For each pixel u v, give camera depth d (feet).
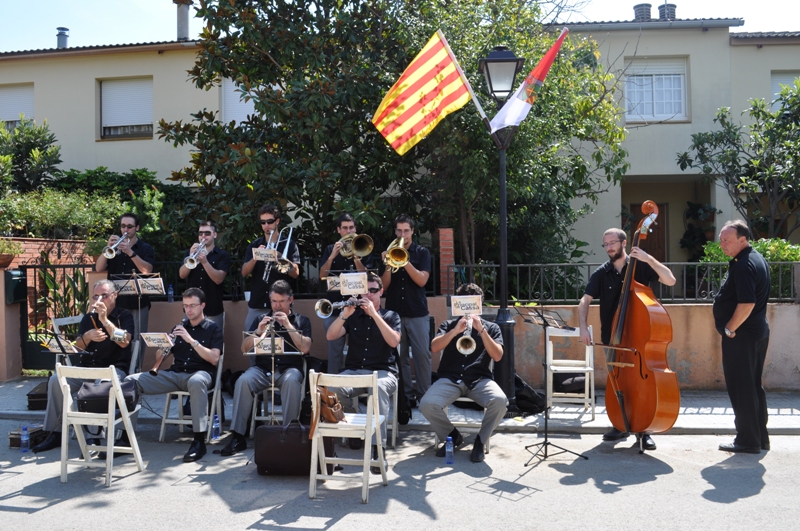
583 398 22.22
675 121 42.27
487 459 18.13
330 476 15.34
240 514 14.33
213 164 28.66
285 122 28.14
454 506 14.67
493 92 22.02
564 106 29.53
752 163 37.68
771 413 22.20
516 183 28.40
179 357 20.07
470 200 28.55
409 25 28.43
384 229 28.71
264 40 28.25
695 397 24.44
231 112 45.52
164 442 20.16
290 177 27.25
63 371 16.78
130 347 21.40
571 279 28.22
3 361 27.35
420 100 23.77
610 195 41.96
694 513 14.07
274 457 16.62
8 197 37.73
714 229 42.75
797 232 42.80
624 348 18.21
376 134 29.99
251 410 20.10
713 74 42.24
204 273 24.61
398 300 22.24
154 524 13.80
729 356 18.54
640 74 42.50
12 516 14.32
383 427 17.33
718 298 18.89
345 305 18.52
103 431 18.76
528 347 26.00
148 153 45.85
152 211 35.81
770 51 42.50
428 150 29.01
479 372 18.85
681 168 40.45
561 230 36.19
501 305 22.17
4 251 27.35
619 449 18.98
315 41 28.25
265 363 20.56
